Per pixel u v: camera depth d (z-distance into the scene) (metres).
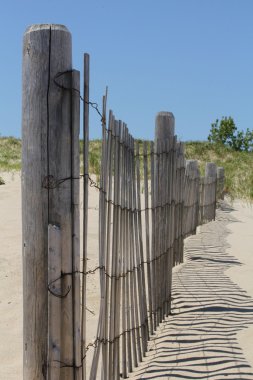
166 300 4.93
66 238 2.67
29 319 2.72
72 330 2.71
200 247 8.18
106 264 3.15
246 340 4.13
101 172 3.00
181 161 6.50
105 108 2.99
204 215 11.01
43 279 2.70
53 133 2.64
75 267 2.70
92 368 3.03
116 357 3.42
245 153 23.80
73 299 2.70
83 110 2.78
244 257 7.50
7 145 22.58
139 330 3.92
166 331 4.48
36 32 2.63
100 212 3.02
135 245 3.92
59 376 2.67
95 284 5.89
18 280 5.98
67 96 2.65
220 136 38.97
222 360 3.74
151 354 4.01
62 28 2.64
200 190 10.75
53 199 2.66
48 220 2.67
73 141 2.67
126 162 3.59
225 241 8.82
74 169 2.69
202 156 22.81
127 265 3.65
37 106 2.64
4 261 6.65
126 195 3.58
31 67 2.64
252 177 17.83
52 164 2.65
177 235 6.77
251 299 5.37
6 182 13.39
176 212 6.56
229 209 13.46
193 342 4.16
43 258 2.69
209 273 6.48
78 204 2.72
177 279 6.16
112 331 3.30
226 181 16.78
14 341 4.40
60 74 2.63
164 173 4.86
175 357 3.86
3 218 9.23
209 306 5.14
